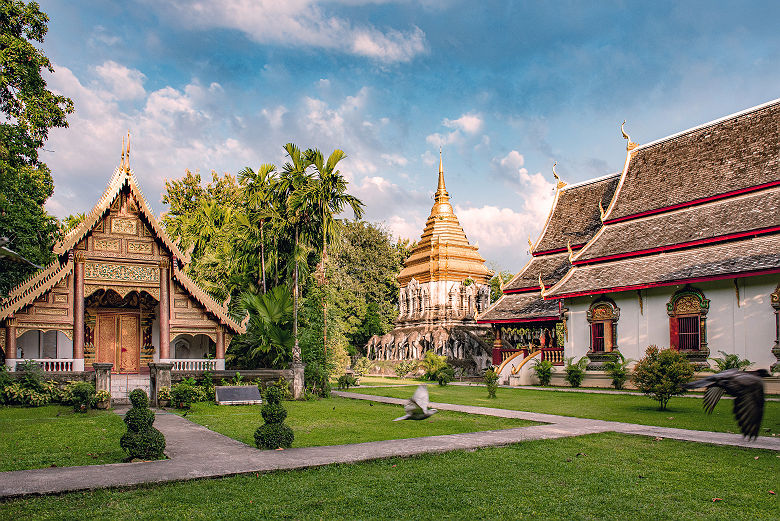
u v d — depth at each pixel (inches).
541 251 1572.3
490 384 996.6
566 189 1642.5
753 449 497.4
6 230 875.4
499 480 387.2
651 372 798.5
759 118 1171.3
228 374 919.0
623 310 1184.2
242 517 305.7
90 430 584.7
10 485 353.1
